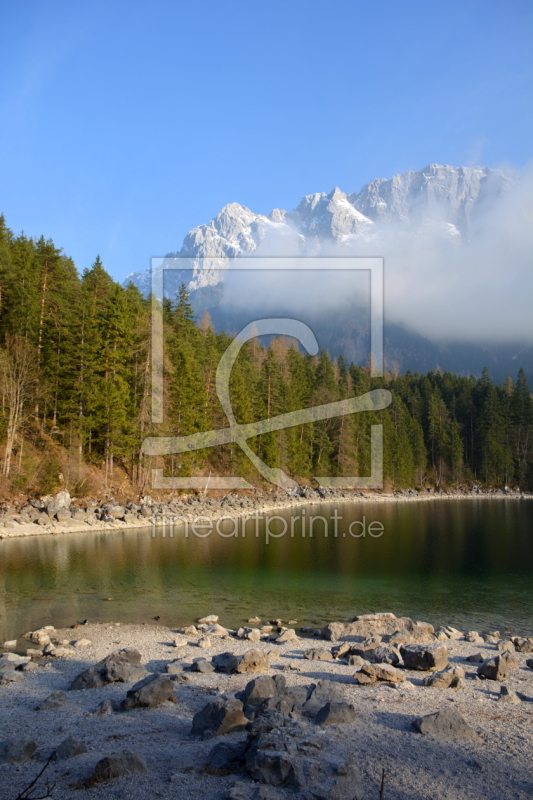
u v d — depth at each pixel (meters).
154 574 30.66
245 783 7.39
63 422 57.28
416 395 139.62
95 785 7.43
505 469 127.62
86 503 51.19
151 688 11.60
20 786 7.41
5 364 49.28
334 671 14.66
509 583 30.02
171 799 6.96
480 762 8.50
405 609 24.39
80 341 55.00
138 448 58.53
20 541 40.34
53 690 13.14
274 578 30.62
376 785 7.55
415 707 11.37
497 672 13.91
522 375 136.38
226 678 13.80
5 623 20.84
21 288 53.88
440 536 50.31
